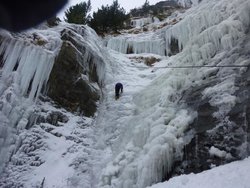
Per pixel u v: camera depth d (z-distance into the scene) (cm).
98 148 1009
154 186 659
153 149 732
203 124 745
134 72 1582
